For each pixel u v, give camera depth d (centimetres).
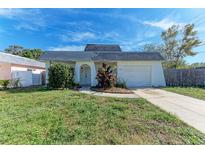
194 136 443
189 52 2708
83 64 1769
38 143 400
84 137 433
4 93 1191
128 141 418
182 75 1856
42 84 2153
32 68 2339
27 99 927
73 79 1609
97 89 1394
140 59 1742
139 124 525
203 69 1722
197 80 1767
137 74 1786
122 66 1778
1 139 412
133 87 1692
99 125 517
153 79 1781
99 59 1748
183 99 1001
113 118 583
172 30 2809
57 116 602
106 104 806
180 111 707
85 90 1415
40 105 782
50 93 1145
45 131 464
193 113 676
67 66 1483
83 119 569
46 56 1788
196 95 1133
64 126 500
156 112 669
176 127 509
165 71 1936
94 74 1756
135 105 800
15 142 402
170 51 2862
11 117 590
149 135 451
